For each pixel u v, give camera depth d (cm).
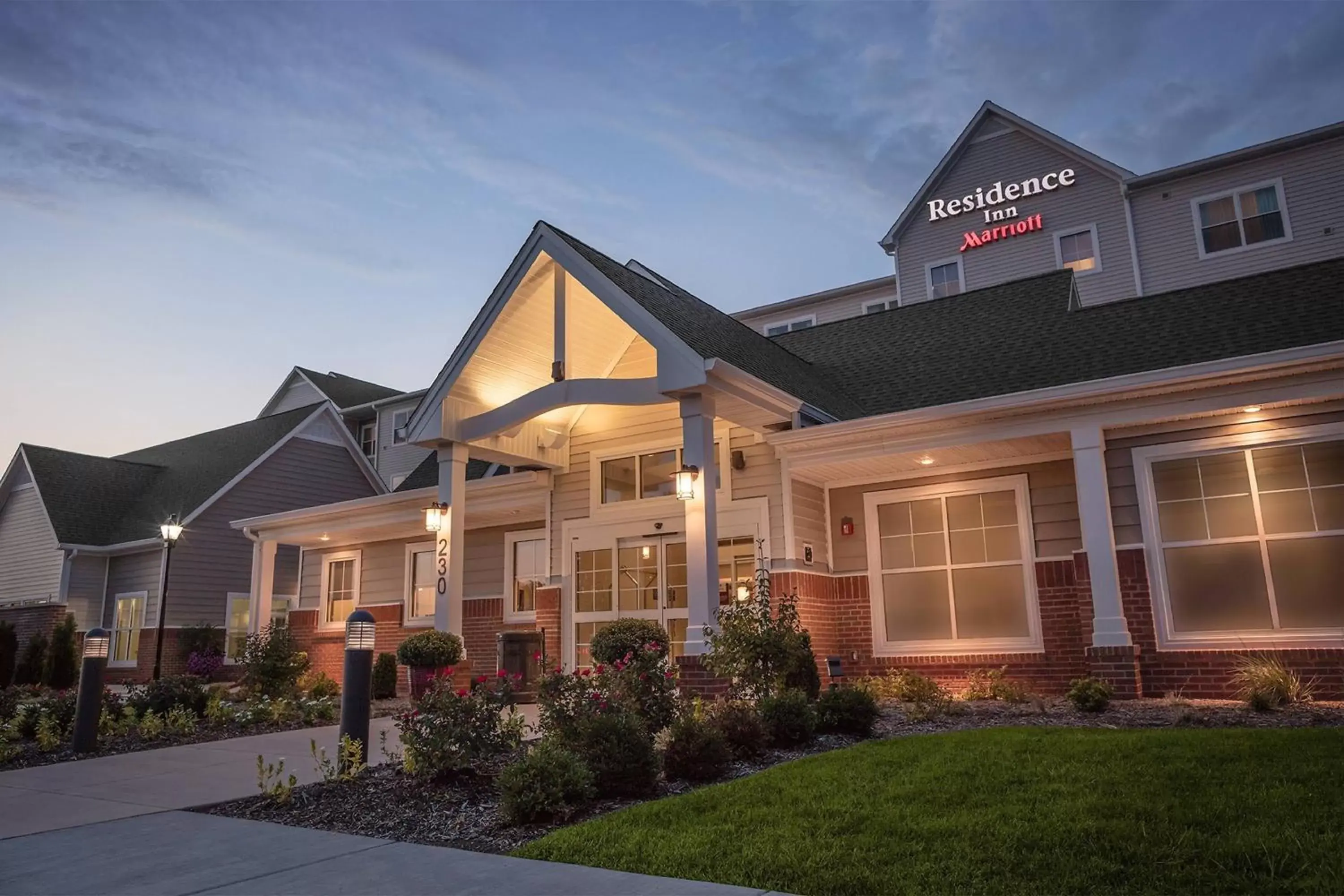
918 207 2695
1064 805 521
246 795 740
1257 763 591
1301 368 995
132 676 2494
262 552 1955
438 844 559
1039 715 938
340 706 1339
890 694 1155
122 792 768
